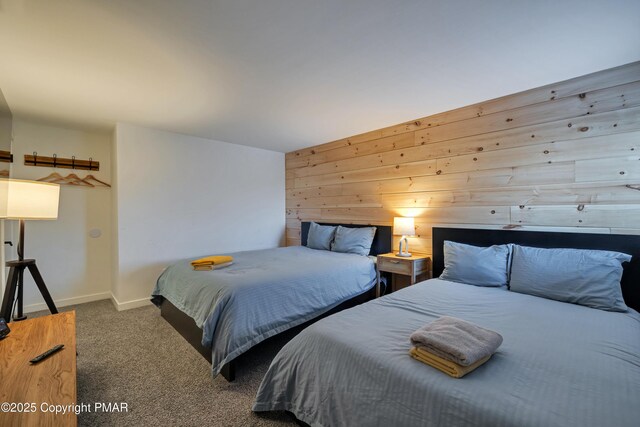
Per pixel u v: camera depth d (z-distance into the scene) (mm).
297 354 1422
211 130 3475
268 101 2572
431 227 3004
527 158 2385
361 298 3002
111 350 2271
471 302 1805
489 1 1354
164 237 3469
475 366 1057
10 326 1640
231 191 4125
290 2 1348
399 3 1364
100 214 3559
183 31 1560
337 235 3703
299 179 4574
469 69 2027
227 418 1540
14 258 2996
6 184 1905
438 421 924
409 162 3184
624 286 1895
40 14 1393
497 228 2547
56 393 1049
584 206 2121
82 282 3441
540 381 977
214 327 1903
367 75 2104
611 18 1482
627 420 791
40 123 3131
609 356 1144
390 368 1094
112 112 2812
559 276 1886
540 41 1689
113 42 1651
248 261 2945
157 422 1508
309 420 1296
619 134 1987
